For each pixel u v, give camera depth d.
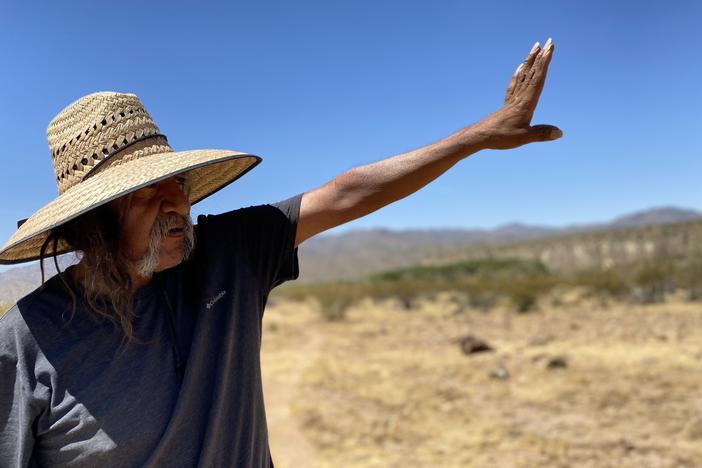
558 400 8.73
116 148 1.73
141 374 1.69
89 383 1.65
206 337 1.77
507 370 10.80
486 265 39.62
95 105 1.75
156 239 1.74
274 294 35.56
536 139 1.95
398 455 6.88
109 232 1.71
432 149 1.99
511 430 7.53
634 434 7.10
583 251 50.44
